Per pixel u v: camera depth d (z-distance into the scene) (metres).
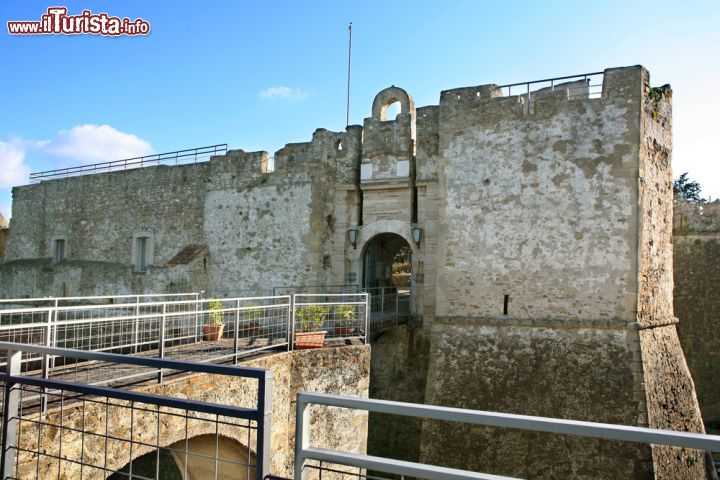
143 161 24.34
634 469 12.36
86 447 7.02
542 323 14.44
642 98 14.04
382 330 16.28
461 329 15.43
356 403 3.36
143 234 23.81
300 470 3.53
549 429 2.92
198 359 9.97
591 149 14.32
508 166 15.32
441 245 16.06
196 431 8.67
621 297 13.73
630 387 13.10
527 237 14.92
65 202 27.19
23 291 27.55
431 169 17.59
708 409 22.03
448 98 16.36
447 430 14.50
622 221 13.85
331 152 19.56
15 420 4.82
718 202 23.05
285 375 10.99
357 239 18.98
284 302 19.41
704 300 22.73
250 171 20.84
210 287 21.38
